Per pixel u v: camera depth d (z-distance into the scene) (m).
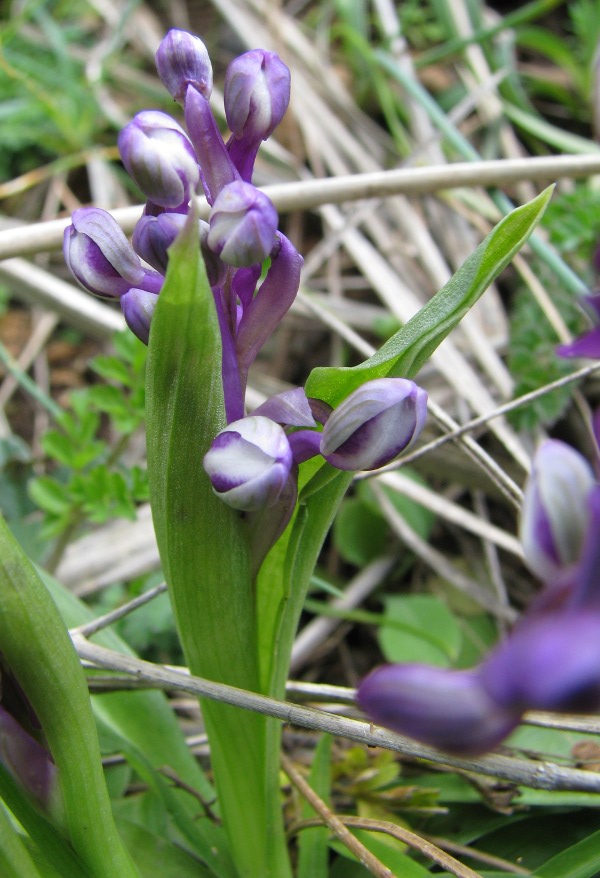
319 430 0.13
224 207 0.11
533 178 0.23
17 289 0.29
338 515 0.24
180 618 0.14
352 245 0.29
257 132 0.13
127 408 0.20
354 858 0.15
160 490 0.13
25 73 0.34
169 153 0.12
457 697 0.09
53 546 0.23
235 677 0.14
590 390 0.26
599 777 0.13
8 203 0.35
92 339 0.32
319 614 0.23
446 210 0.32
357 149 0.34
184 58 0.12
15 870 0.11
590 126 0.35
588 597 0.09
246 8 0.39
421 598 0.22
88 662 0.15
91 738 0.12
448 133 0.28
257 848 0.15
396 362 0.12
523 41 0.35
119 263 0.12
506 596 0.24
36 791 0.13
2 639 0.12
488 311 0.29
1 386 0.30
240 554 0.13
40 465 0.27
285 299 0.13
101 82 0.34
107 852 0.13
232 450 0.11
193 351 0.11
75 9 0.40
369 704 0.09
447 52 0.34
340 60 0.39
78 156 0.34
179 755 0.17
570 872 0.14
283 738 0.19
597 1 0.33
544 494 0.10
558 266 0.23
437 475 0.25
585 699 0.08
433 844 0.15
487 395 0.25
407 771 0.18
